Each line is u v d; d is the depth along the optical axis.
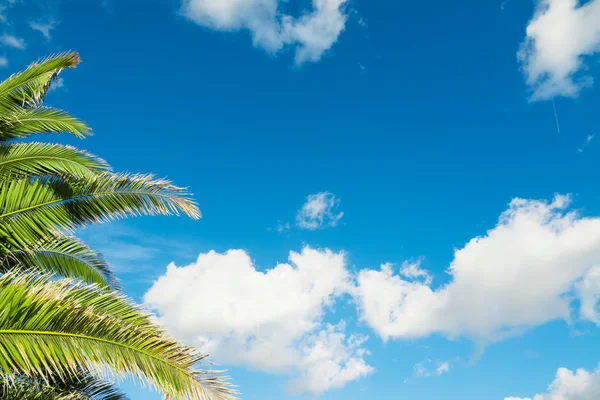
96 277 9.65
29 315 4.69
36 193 7.45
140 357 4.93
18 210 7.33
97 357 4.83
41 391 6.16
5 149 8.16
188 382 4.86
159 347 5.02
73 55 8.63
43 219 7.50
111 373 4.78
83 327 4.89
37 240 7.45
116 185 8.12
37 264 8.59
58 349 4.76
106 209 8.09
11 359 4.61
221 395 4.87
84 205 7.93
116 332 4.99
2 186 7.36
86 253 9.65
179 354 5.02
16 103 8.69
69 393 7.14
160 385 4.81
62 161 8.41
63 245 9.29
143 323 5.54
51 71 8.60
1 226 7.14
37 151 8.38
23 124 9.26
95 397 8.02
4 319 4.60
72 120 9.63
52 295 4.91
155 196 8.33
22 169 8.13
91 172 8.37
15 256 7.97
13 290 4.74
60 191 7.68
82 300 5.44
